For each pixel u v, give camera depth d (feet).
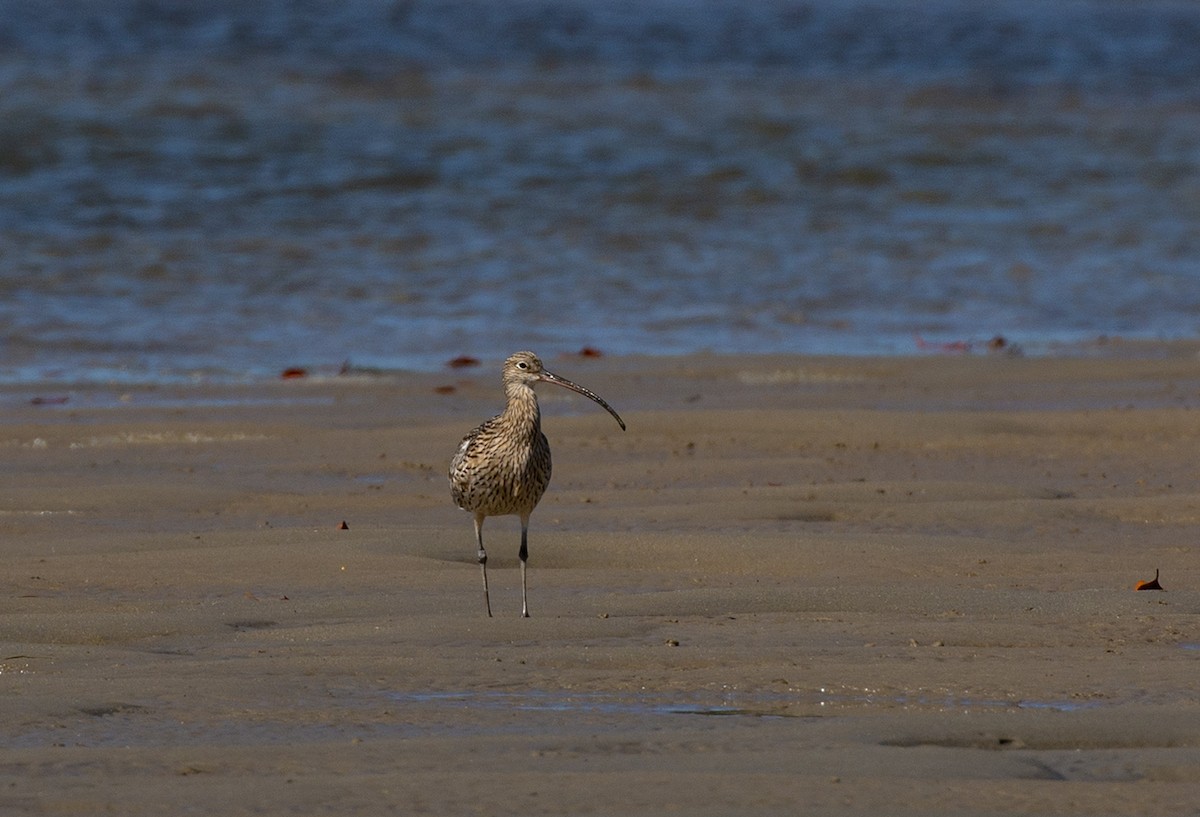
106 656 30.86
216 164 121.39
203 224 102.63
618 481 50.60
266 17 219.82
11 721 26.50
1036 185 126.41
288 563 39.09
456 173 121.80
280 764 24.47
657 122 148.77
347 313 82.79
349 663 30.25
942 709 27.84
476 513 35.50
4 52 173.06
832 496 47.55
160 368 70.44
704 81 179.11
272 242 98.63
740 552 40.50
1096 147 145.48
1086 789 23.72
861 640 32.30
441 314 83.20
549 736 25.96
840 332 81.56
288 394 65.57
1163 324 85.30
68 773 24.02
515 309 84.79
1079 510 46.03
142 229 100.37
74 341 75.10
